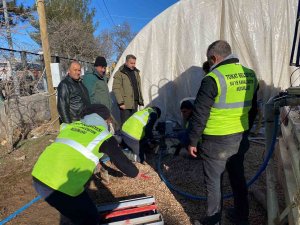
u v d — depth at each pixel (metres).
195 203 3.89
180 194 4.14
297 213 2.23
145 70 7.84
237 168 3.05
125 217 3.29
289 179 2.89
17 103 7.77
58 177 2.43
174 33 7.68
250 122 3.10
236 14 7.36
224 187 4.23
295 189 2.68
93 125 2.64
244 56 7.49
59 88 4.54
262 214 3.51
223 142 2.82
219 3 7.45
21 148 6.51
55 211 3.85
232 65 2.76
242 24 7.36
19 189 4.56
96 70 5.61
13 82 7.64
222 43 2.79
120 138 5.53
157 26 7.70
